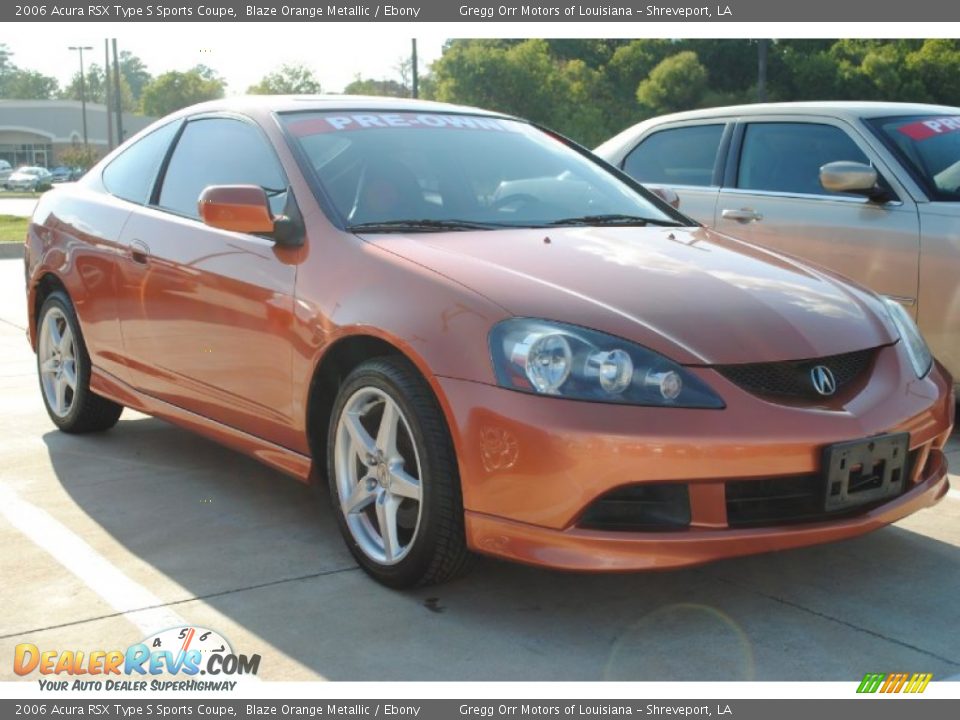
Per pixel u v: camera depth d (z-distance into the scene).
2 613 2.95
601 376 2.69
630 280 3.05
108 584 3.16
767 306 3.02
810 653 2.73
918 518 3.77
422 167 3.75
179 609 2.98
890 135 5.38
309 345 3.27
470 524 2.83
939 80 46.50
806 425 2.74
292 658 2.70
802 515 2.80
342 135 3.80
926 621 2.92
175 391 4.02
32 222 5.06
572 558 2.69
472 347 2.82
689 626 2.88
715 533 2.69
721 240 3.76
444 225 3.50
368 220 3.45
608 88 54.34
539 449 2.67
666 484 2.68
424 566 2.97
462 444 2.80
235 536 3.59
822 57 47.69
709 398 2.70
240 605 3.01
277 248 3.50
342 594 3.10
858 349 3.00
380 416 3.22
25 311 9.34
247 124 3.98
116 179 4.67
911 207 5.07
